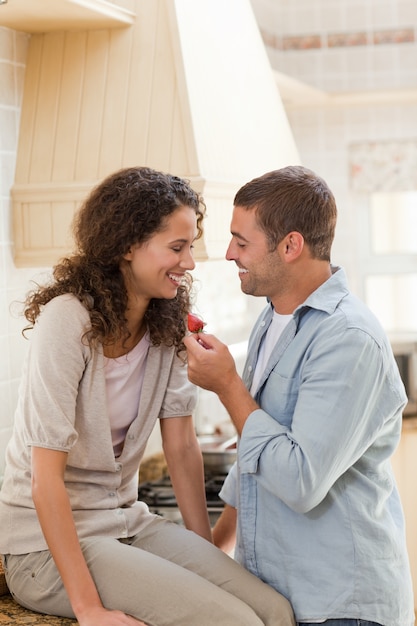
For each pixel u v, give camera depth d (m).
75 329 2.10
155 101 2.78
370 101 5.72
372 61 5.98
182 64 2.76
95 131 2.84
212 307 4.51
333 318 2.10
